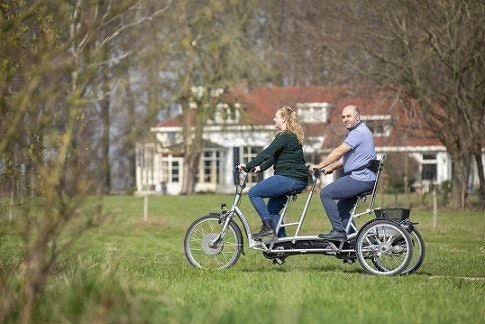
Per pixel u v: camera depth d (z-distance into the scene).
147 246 47.59
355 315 18.58
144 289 20.36
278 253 29.81
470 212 84.69
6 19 21.47
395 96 85.12
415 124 87.38
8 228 22.89
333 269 31.42
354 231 29.81
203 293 22.23
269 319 17.33
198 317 17.00
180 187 166.00
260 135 142.12
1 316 16.47
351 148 29.02
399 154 112.06
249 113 141.75
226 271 29.28
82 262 24.70
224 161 167.62
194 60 128.38
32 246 17.06
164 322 16.36
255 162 29.89
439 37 83.00
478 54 81.81
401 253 28.66
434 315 18.88
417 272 30.36
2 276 19.06
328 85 92.38
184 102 135.75
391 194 119.31
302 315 17.84
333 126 105.12
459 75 82.19
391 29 85.81
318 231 54.19
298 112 110.31
